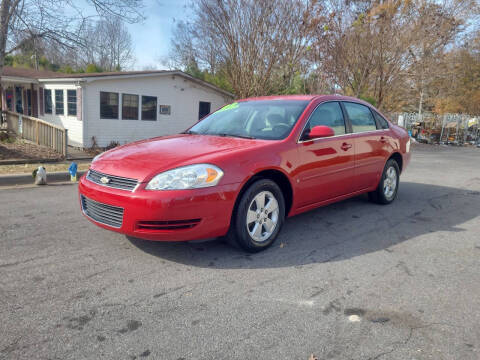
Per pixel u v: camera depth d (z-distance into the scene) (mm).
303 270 3258
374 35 17406
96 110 14242
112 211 3271
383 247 3875
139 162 3359
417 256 3650
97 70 32531
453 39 19062
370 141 4973
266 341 2244
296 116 4121
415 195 6562
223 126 4480
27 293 2746
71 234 4035
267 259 3479
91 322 2398
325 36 17266
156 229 3119
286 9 16359
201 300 2707
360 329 2387
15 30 11859
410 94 28000
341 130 4574
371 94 19875
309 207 4191
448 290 2943
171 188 3061
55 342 2188
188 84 17172
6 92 19844
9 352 2088
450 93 27875
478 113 27688
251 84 17281
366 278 3129
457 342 2268
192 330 2340
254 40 16578
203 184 3127
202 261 3395
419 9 17641
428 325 2445
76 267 3211
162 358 2074
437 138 23406
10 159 9477
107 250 3602
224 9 16438
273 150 3648
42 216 4715
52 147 11188
